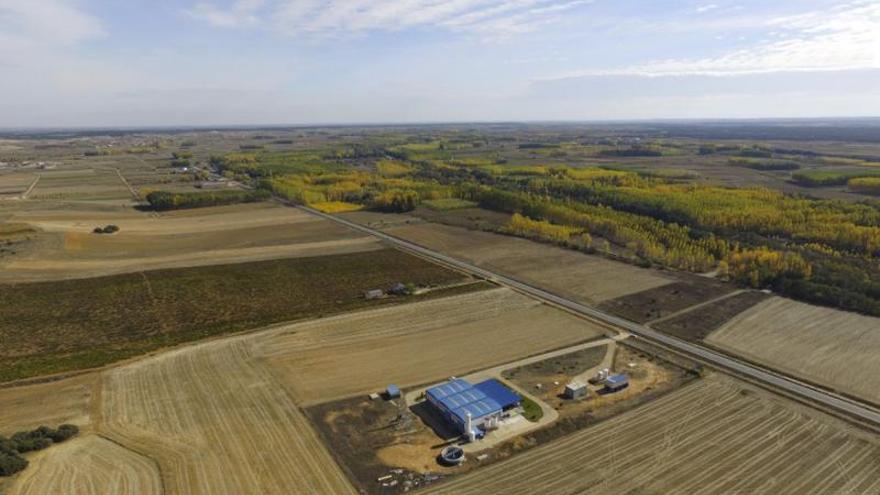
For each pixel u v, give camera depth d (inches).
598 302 4252.0
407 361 3277.6
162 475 2222.0
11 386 2942.9
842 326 3710.6
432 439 2504.9
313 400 2827.3
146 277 4985.2
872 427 2566.4
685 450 2405.3
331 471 2265.0
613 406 2775.6
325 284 4783.5
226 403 2787.9
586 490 2153.1
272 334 3663.9
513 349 3444.9
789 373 3093.0
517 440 2493.8
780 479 2214.6
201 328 3782.0
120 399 2822.3
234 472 2250.2
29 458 2314.2
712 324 3784.5
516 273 5049.2
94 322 3897.6
